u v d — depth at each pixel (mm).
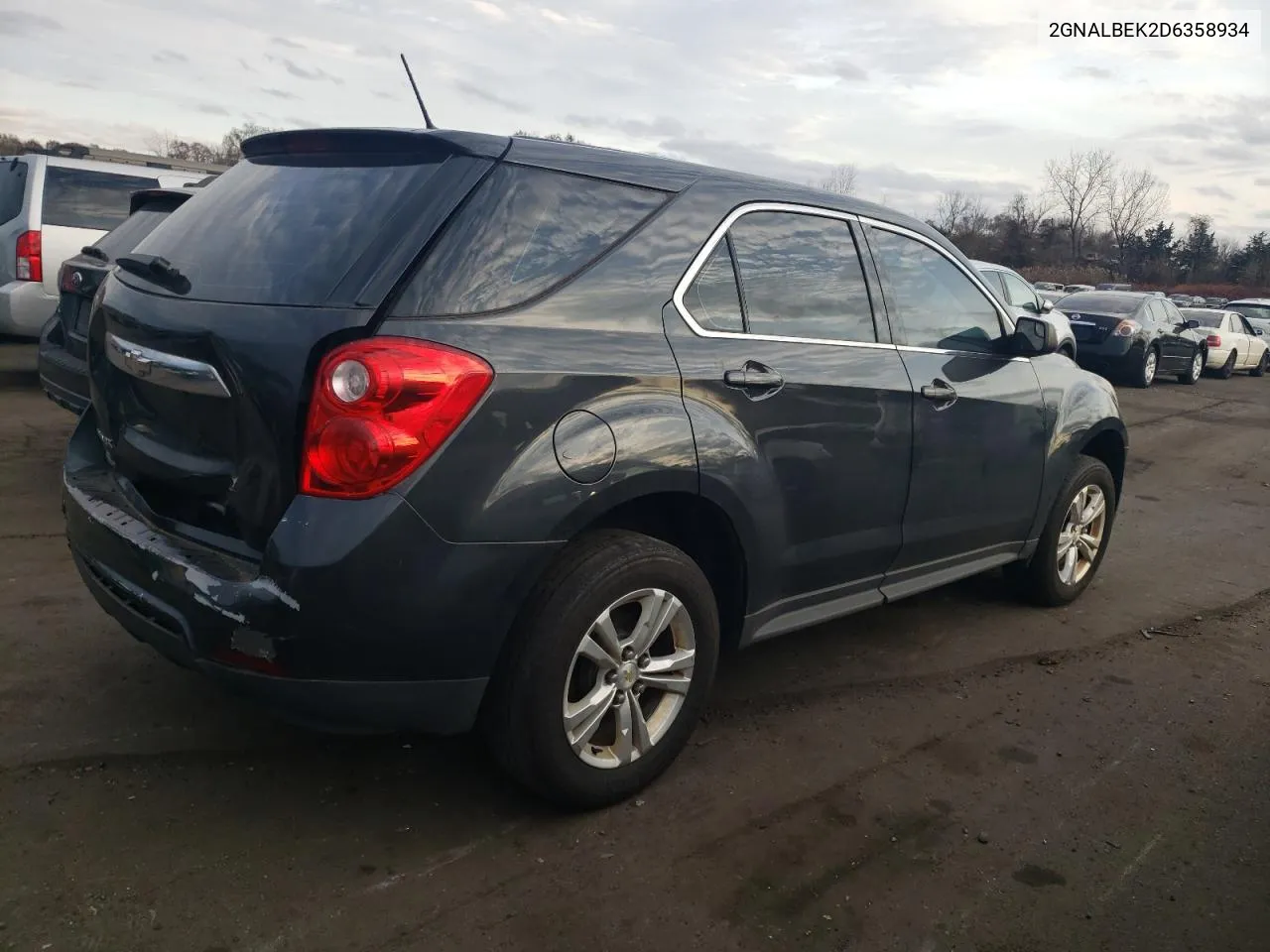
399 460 2377
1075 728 3727
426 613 2451
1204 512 7730
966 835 2967
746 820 2967
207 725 3283
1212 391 17938
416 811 2900
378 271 2508
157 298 2852
